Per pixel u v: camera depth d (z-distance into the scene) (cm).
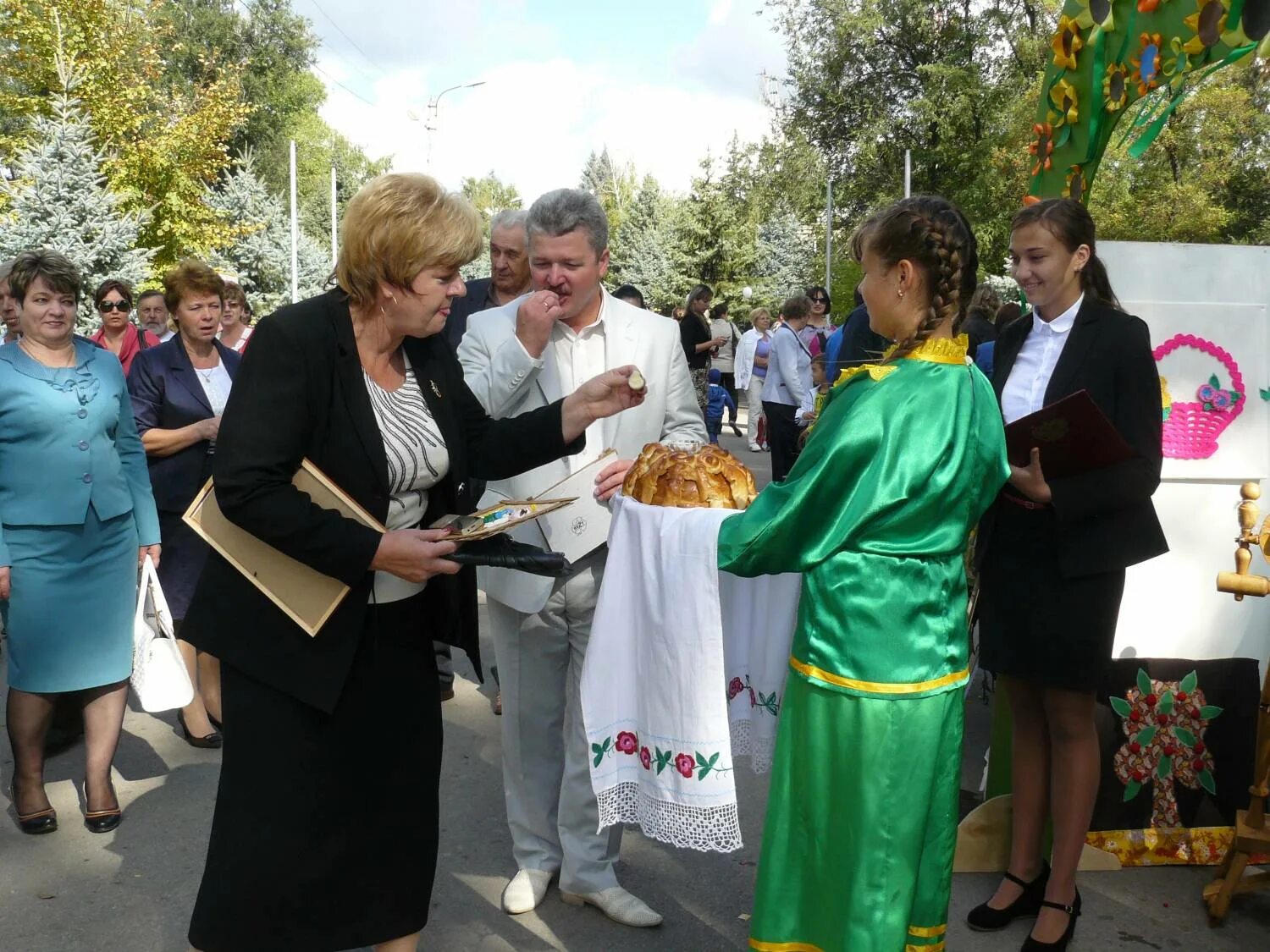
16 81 2503
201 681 480
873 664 219
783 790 233
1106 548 298
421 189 219
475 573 252
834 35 3316
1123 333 307
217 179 2478
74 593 390
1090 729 312
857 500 215
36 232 1443
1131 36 323
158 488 479
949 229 221
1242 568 329
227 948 223
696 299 1633
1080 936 323
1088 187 364
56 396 389
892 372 220
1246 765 371
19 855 379
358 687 229
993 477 237
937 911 232
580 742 325
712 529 234
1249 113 2106
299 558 214
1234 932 327
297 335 218
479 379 311
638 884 356
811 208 4050
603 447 319
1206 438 378
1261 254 378
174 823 404
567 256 302
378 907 234
